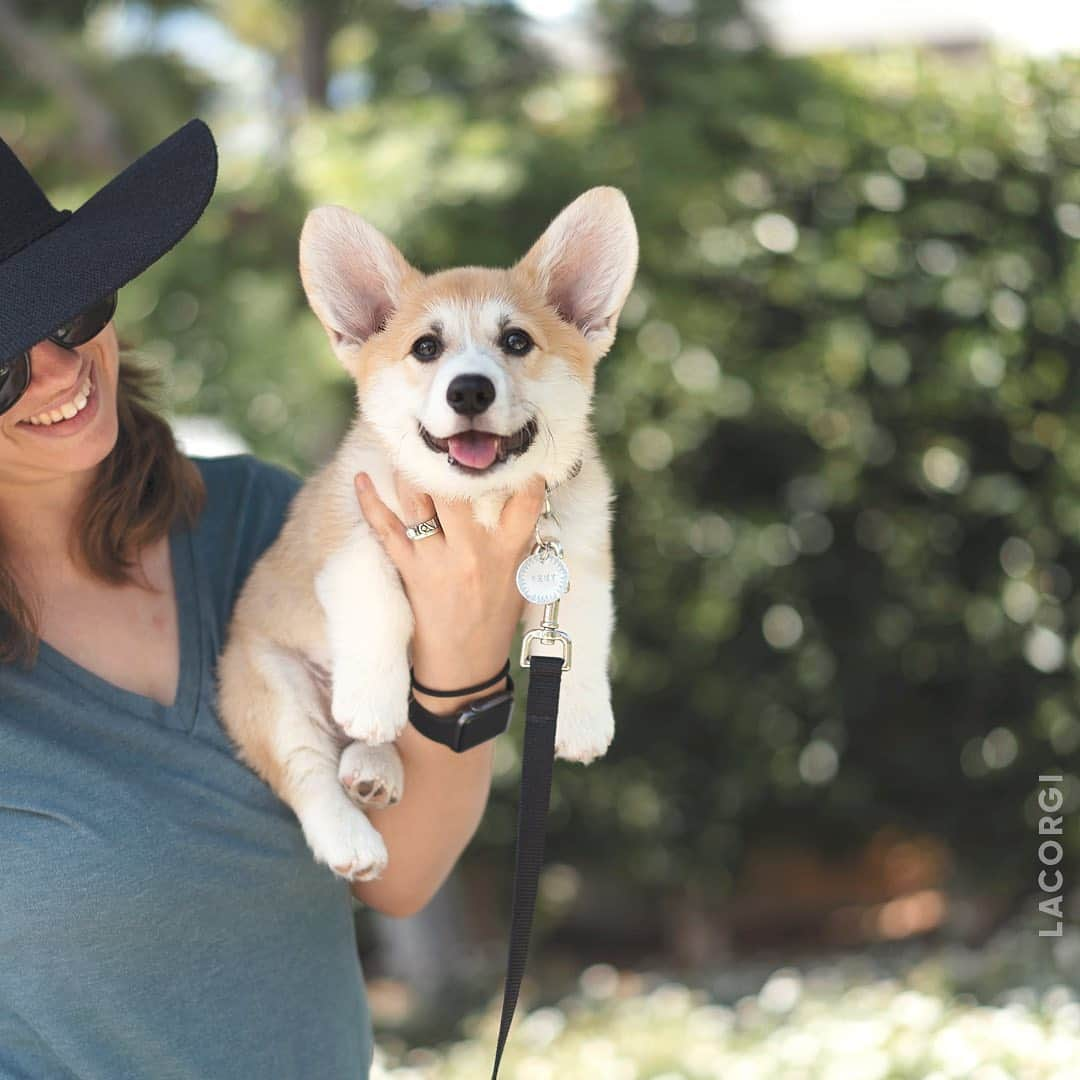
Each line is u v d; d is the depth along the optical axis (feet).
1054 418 22.89
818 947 28.17
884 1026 16.52
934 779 24.21
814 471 23.13
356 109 23.84
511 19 23.99
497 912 28.76
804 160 22.47
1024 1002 16.57
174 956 6.17
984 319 22.35
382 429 7.66
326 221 8.03
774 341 23.06
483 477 7.29
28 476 6.46
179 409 20.94
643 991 22.82
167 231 6.11
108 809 6.10
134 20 27.81
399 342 7.82
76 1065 6.06
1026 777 23.62
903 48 23.89
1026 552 22.91
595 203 8.27
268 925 6.48
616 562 23.34
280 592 7.52
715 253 22.17
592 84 24.25
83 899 5.94
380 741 6.91
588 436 7.96
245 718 7.13
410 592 6.75
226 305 21.35
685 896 27.61
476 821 7.41
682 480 23.40
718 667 24.03
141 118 25.20
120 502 6.77
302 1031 6.53
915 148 22.35
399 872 7.35
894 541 23.20
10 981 5.96
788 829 27.48
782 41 25.89
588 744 7.29
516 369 7.61
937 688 24.06
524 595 6.84
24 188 6.33
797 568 23.43
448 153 21.04
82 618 6.75
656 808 25.02
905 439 23.04
